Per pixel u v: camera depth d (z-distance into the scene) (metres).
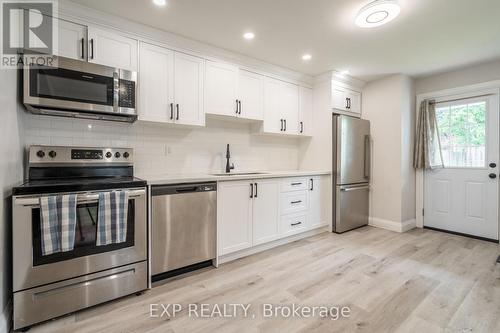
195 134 2.97
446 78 3.54
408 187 3.74
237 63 2.95
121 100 2.07
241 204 2.64
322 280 2.17
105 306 1.79
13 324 1.52
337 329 1.56
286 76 3.48
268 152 3.69
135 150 2.55
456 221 3.51
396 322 1.62
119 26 2.17
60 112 1.99
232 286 2.08
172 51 2.48
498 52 2.87
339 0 1.92
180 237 2.21
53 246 1.58
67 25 1.96
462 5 1.96
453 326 1.57
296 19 2.19
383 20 2.12
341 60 3.11
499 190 3.15
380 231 3.64
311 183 3.38
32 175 1.94
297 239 3.27
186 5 1.98
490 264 2.50
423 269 2.38
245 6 2.00
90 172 2.18
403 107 3.61
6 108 1.52
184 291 2.00
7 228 1.55
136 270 1.94
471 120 3.37
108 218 1.77
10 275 1.60
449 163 3.58
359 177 3.76
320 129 3.72
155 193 2.07
